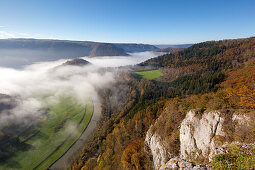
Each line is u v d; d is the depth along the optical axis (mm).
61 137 104562
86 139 99375
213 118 26516
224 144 21906
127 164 48000
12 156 86562
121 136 72125
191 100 42000
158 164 37281
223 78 91938
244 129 21109
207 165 17391
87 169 66125
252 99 23766
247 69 77812
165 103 73062
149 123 66000
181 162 20172
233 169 14922
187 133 30766
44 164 79125
